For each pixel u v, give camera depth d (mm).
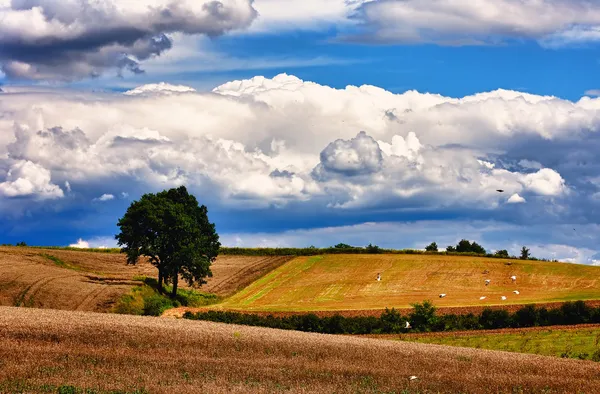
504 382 31016
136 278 94062
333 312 74625
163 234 92062
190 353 34938
